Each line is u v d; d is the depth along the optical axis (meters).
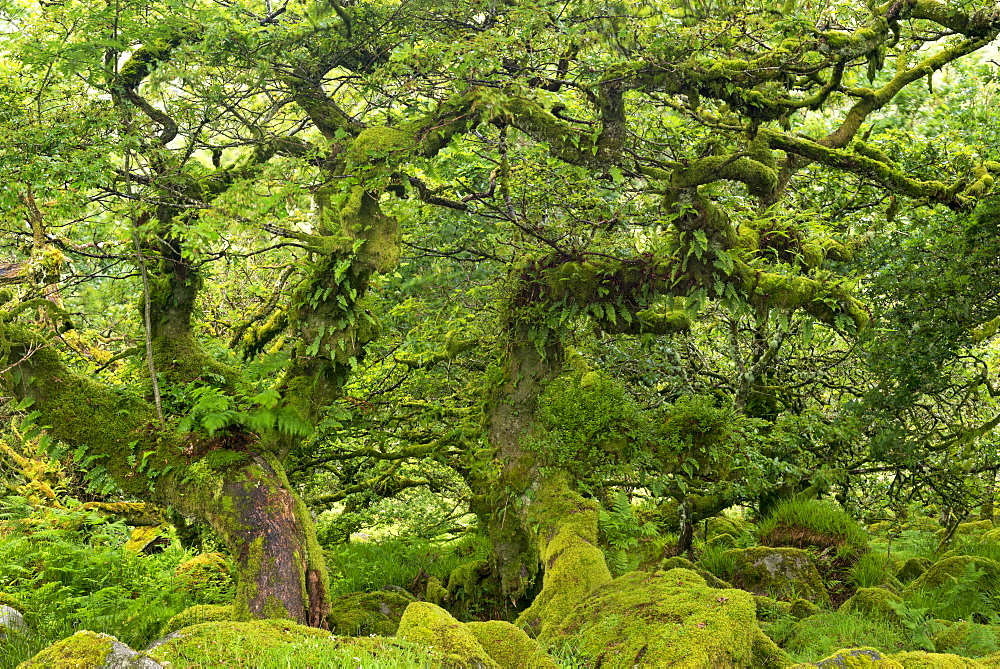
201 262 7.95
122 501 11.77
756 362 11.30
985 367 9.39
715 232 8.27
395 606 9.49
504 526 9.47
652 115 8.91
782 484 11.56
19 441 11.56
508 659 6.23
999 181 9.12
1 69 7.72
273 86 8.05
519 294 9.43
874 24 7.16
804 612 8.53
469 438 10.65
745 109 7.63
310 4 7.36
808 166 10.25
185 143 7.87
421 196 8.48
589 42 7.43
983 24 7.20
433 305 11.16
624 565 9.40
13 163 6.68
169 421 7.78
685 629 6.18
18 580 9.07
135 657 4.69
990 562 9.25
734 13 7.21
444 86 7.70
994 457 9.75
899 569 10.55
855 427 10.31
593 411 9.23
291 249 10.70
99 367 9.79
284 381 8.07
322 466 11.58
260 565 7.36
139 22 7.20
